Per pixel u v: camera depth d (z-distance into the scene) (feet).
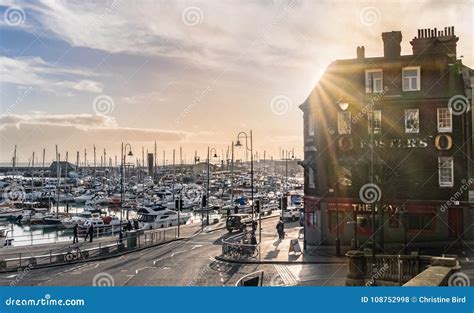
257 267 84.94
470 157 102.47
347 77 111.75
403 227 102.32
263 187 312.50
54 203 274.16
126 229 163.43
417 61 106.93
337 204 107.45
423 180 102.89
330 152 110.32
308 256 94.38
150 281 74.79
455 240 99.86
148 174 355.15
